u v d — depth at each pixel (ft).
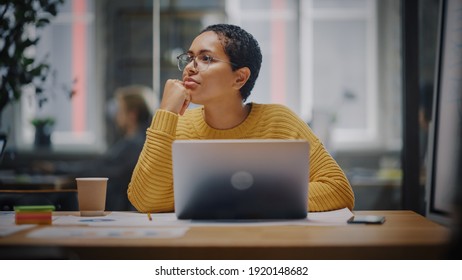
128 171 11.89
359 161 22.38
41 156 21.63
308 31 23.30
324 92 23.27
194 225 4.72
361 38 23.26
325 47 23.38
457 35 6.55
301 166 4.90
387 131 22.41
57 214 5.66
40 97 8.04
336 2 23.30
